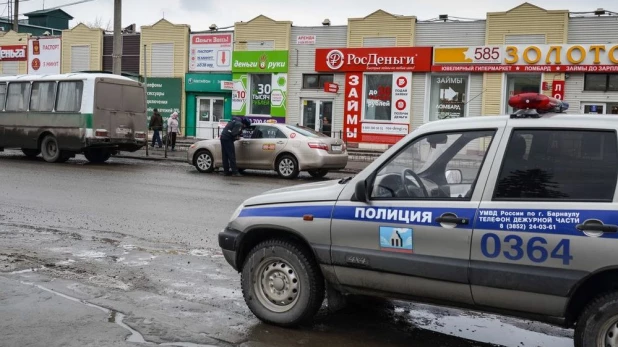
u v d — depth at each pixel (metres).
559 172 4.30
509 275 4.34
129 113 21.02
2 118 21.73
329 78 27.64
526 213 4.31
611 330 4.09
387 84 26.44
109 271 7.22
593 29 23.27
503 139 4.55
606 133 4.21
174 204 12.24
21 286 6.42
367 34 26.61
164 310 5.86
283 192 5.52
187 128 30.70
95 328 5.26
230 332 5.30
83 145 20.03
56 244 8.55
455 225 4.55
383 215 4.86
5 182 14.88
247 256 5.57
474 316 5.86
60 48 33.38
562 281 4.16
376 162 5.03
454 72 25.27
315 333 5.33
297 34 27.95
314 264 5.29
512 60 24.12
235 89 29.28
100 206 11.77
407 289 4.82
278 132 17.73
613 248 3.99
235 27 29.06
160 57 30.95
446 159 4.77
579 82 23.41
